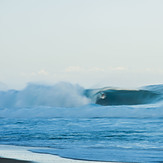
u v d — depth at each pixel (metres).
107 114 33.97
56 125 26.53
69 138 20.02
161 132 21.77
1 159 13.82
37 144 18.11
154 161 13.52
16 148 16.89
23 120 30.92
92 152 15.54
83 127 25.00
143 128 23.88
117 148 16.66
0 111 36.53
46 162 13.25
